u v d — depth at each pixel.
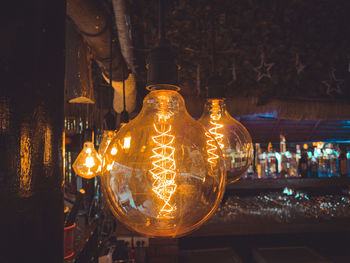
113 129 1.15
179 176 0.32
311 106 3.35
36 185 0.35
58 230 0.39
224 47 2.12
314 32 1.93
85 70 1.22
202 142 0.34
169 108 0.36
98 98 2.28
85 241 1.50
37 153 0.35
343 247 3.11
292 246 3.09
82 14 0.94
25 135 0.34
